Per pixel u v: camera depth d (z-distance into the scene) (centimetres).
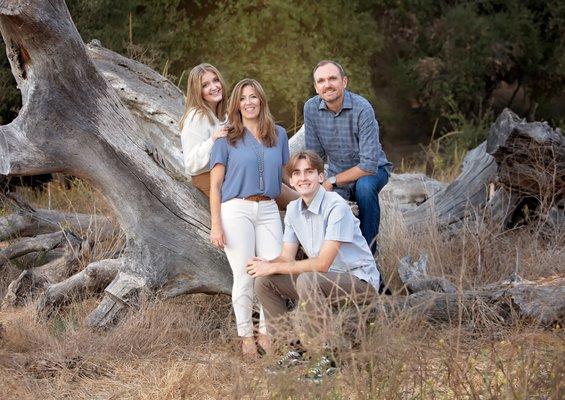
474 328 519
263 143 539
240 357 510
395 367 397
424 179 891
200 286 591
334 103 591
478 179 780
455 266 676
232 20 1422
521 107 1928
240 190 533
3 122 1157
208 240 590
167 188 586
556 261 661
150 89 657
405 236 707
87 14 1212
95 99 568
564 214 730
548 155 672
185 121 557
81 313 604
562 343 447
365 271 509
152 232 583
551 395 387
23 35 534
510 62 1745
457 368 426
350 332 457
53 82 550
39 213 758
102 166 574
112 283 580
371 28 1573
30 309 620
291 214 520
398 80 1745
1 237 740
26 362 507
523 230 728
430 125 1803
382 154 618
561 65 1727
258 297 522
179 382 467
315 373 409
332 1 1511
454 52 1722
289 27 1454
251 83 532
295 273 501
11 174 564
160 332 553
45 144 560
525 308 518
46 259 726
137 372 502
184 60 1415
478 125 1664
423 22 1762
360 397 382
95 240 697
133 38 1284
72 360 509
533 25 1742
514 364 445
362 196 599
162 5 1376
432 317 536
